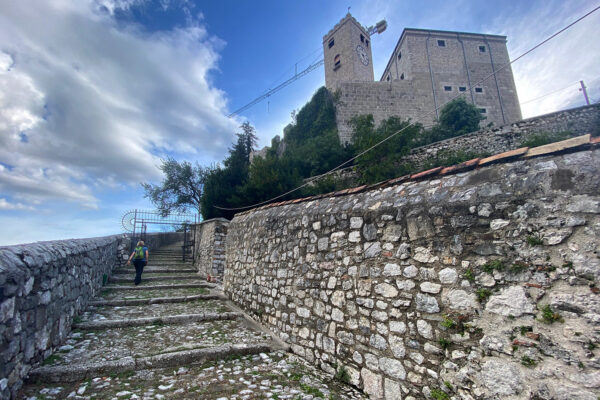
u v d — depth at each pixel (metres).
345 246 3.67
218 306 6.64
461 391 2.29
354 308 3.42
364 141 14.42
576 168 2.00
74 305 4.89
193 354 3.92
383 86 24.77
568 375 1.80
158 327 5.15
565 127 12.38
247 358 4.09
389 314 2.98
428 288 2.66
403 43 27.14
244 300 6.36
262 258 5.73
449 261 2.54
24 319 2.90
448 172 2.83
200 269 11.84
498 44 27.52
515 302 2.10
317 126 23.45
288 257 4.83
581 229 1.90
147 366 3.63
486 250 2.32
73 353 3.81
